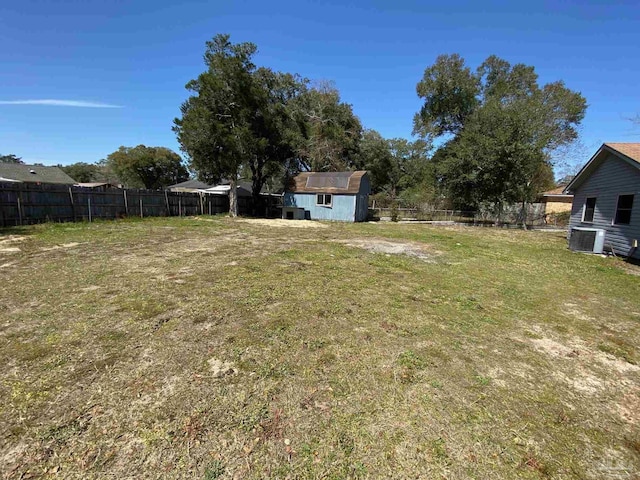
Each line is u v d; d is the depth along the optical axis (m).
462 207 25.00
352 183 20.38
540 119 20.17
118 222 13.08
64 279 4.93
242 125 18.27
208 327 3.36
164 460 1.72
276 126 20.41
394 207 24.03
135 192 14.79
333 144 26.58
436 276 5.92
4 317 3.49
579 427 2.12
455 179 20.75
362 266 6.50
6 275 5.10
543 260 8.23
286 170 25.31
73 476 1.61
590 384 2.63
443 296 4.75
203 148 17.41
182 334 3.19
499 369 2.79
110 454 1.75
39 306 3.83
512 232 15.70
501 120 19.28
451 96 27.69
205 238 9.71
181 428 1.96
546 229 20.12
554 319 4.06
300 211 20.39
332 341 3.15
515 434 2.02
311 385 2.44
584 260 8.43
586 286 5.79
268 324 3.48
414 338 3.30
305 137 24.05
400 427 2.04
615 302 4.88
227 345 2.99
